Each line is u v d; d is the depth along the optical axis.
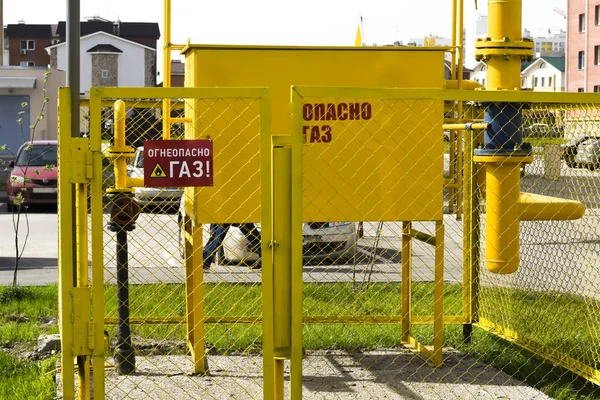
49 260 14.30
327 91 4.68
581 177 6.73
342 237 12.60
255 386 6.17
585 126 6.44
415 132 6.22
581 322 7.26
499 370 6.67
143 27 105.31
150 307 9.05
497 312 7.55
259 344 7.46
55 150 22.78
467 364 6.84
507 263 5.99
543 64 102.88
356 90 4.71
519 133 5.88
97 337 4.61
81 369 4.82
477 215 7.50
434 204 6.26
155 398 5.88
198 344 6.44
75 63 5.47
